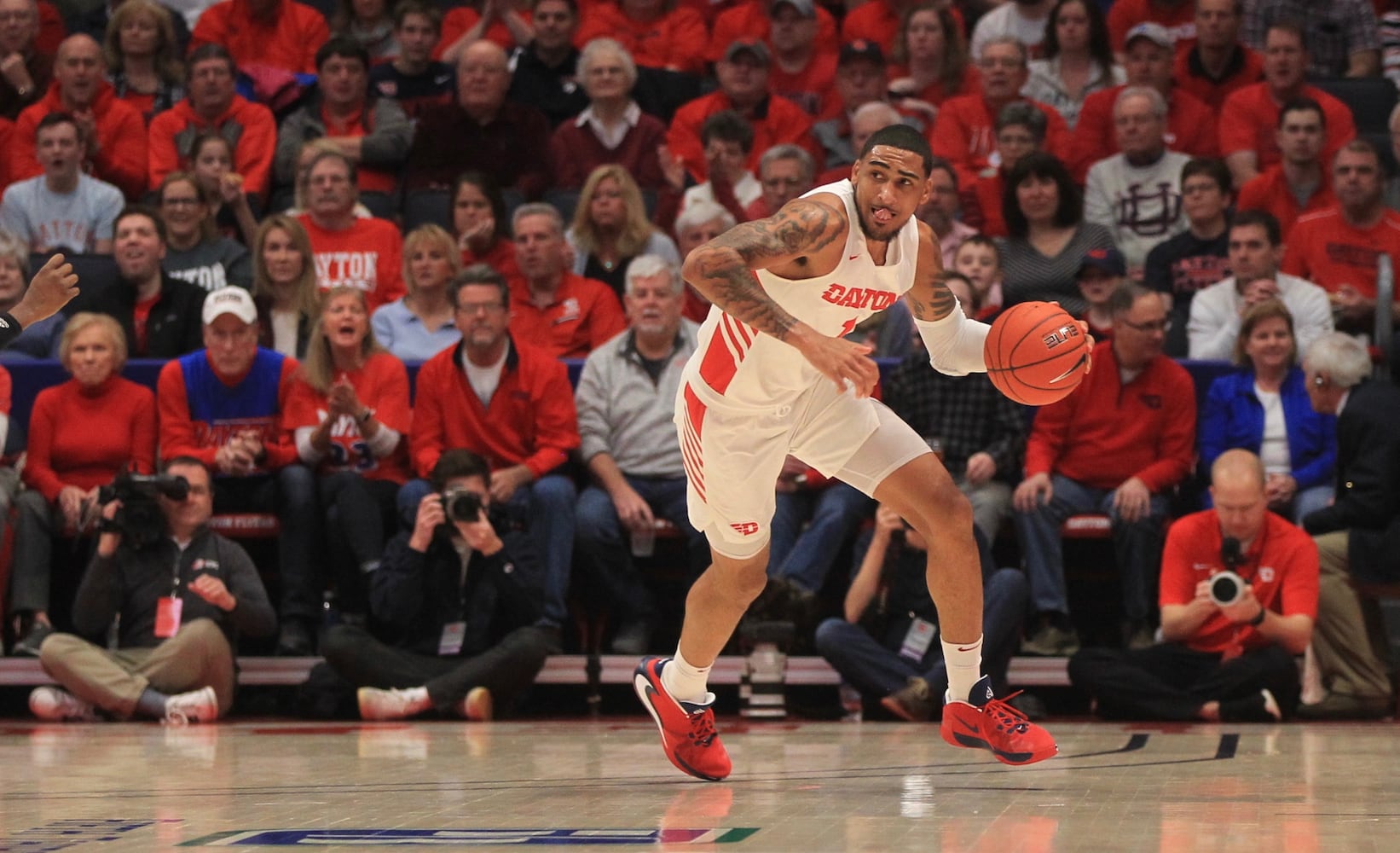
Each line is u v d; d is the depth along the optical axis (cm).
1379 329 1331
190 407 1352
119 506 1233
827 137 1773
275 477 1334
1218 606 1169
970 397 1334
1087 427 1333
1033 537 1286
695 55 1981
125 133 1731
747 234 641
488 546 1220
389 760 882
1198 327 1455
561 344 1478
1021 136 1611
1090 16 1781
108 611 1247
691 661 766
